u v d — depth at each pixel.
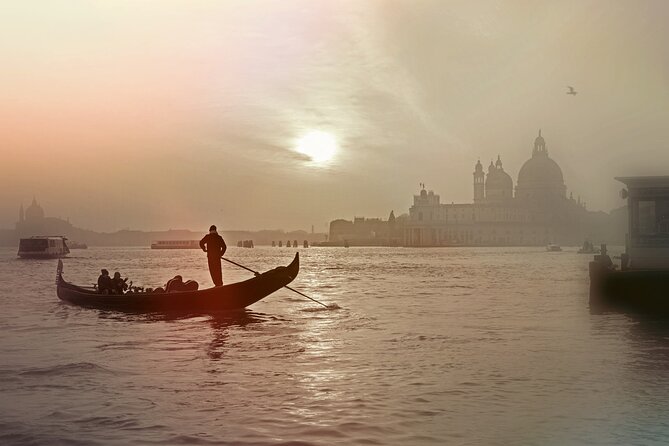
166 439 8.81
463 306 30.03
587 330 20.83
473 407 10.45
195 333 20.30
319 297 35.88
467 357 15.32
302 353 16.05
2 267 92.00
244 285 26.70
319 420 9.72
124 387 12.08
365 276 63.59
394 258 143.62
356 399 11.02
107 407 10.55
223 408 10.45
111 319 24.84
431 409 10.34
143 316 25.89
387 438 8.86
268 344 17.70
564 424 9.45
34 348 17.22
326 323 22.95
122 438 8.88
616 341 18.20
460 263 107.19
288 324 22.69
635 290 28.86
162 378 12.91
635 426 9.34
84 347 17.34
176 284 29.55
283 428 9.31
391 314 26.23
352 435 8.98
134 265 101.31
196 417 9.91
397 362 14.64
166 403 10.79
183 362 14.80
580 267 87.44
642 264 30.78
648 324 22.70
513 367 13.95
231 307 26.94
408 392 11.55
